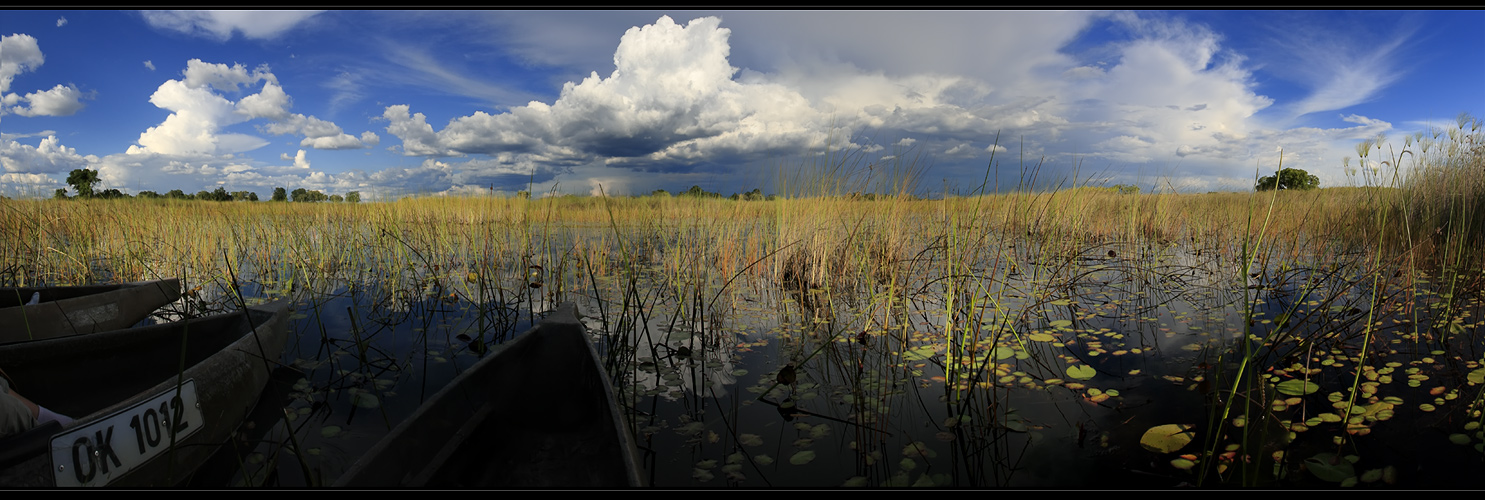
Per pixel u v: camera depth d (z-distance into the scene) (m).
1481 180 5.48
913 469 1.89
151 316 4.28
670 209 6.80
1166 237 8.08
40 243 5.77
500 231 6.64
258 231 7.08
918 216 5.85
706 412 2.42
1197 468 1.85
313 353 3.29
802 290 4.69
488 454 2.06
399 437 1.69
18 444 1.44
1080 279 5.22
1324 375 2.60
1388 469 1.76
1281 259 5.80
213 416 2.12
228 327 3.08
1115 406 2.36
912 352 3.11
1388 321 3.48
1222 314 3.88
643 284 5.36
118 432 1.67
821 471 1.90
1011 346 3.23
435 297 4.86
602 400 2.12
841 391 2.61
